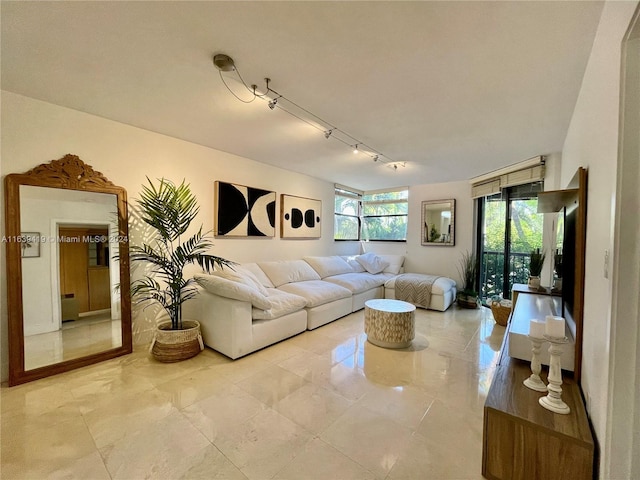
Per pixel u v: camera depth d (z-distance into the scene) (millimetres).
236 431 1657
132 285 2791
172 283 2703
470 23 1358
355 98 2133
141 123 2682
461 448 1554
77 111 2424
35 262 2242
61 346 2361
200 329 2920
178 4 1263
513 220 4320
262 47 1564
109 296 2621
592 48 1505
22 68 1795
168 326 2812
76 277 2447
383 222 6172
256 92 2068
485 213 4797
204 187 3367
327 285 4047
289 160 3947
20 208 2156
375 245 6266
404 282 4746
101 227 2568
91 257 2525
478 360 2664
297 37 1478
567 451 1202
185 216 2863
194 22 1378
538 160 3494
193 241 2934
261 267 3900
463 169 4277
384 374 2369
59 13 1315
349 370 2434
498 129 2697
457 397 2043
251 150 3500
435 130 2748
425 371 2434
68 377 2252
